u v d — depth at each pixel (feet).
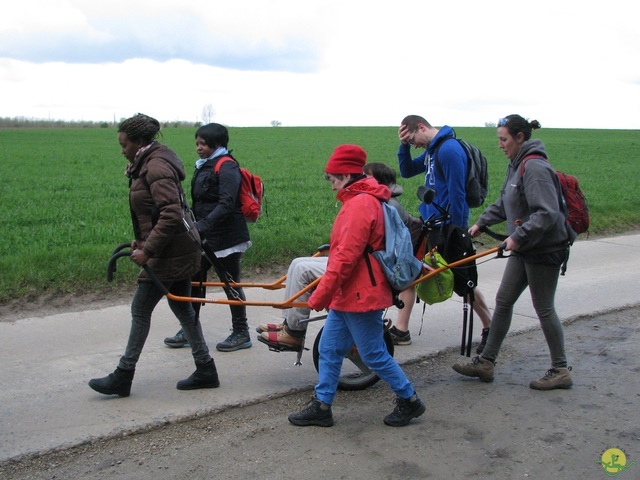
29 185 70.59
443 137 20.63
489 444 14.80
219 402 16.48
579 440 15.03
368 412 16.53
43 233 37.04
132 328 16.48
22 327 21.74
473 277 18.57
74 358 19.19
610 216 49.44
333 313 15.37
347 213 14.44
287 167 100.01
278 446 14.55
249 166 101.35
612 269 32.86
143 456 14.01
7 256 28.27
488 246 39.01
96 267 26.55
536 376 19.07
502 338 18.38
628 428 15.67
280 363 19.52
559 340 17.98
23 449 13.88
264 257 31.07
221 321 23.40
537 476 13.44
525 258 17.37
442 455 14.26
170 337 21.01
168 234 15.69
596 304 26.17
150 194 15.92
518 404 17.03
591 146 164.86
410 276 15.05
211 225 19.57
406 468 13.67
